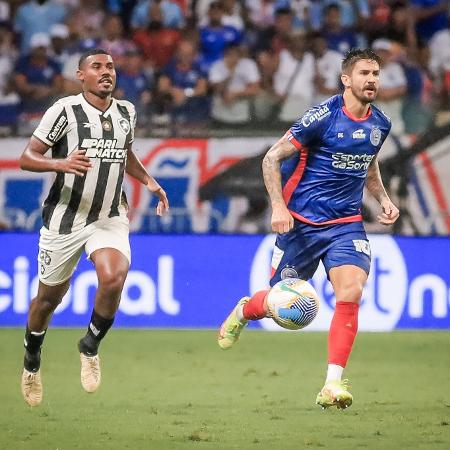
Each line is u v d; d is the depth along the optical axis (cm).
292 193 2286
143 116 4616
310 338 4106
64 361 3325
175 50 4950
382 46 4797
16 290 4297
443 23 5025
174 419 2227
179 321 4322
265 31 4994
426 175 4362
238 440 1945
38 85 4862
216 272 4312
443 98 4688
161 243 4325
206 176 4353
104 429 2088
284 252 2312
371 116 2234
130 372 3103
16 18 5122
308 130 2203
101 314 2159
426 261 4262
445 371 3161
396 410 2359
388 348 3750
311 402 2494
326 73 4888
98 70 2186
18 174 4369
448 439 1956
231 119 4572
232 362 3356
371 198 4350
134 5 5156
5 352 3553
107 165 2212
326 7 5000
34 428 2103
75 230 2212
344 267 2202
